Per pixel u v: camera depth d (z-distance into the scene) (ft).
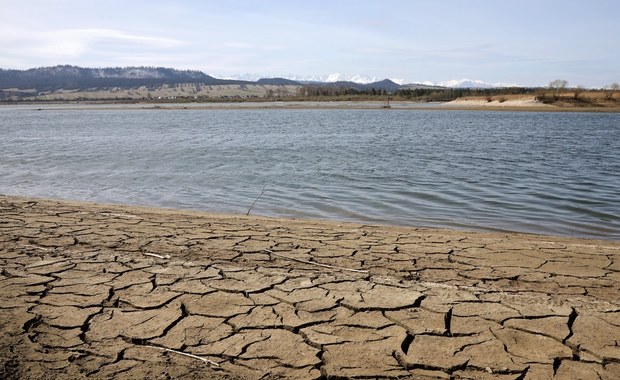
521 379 9.00
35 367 9.26
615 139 87.81
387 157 57.72
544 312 11.78
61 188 36.88
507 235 22.06
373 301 12.40
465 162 53.16
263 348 10.07
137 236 19.33
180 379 8.96
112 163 51.44
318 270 15.05
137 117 192.34
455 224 25.53
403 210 29.14
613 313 11.76
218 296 12.72
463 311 11.83
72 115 219.41
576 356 9.77
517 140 84.94
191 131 107.76
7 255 16.24
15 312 11.62
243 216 25.62
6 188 36.96
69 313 11.62
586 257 17.08
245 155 59.47
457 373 9.20
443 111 244.83
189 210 28.43
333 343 10.27
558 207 30.04
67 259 15.84
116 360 9.58
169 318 11.40
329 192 35.09
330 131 106.63
